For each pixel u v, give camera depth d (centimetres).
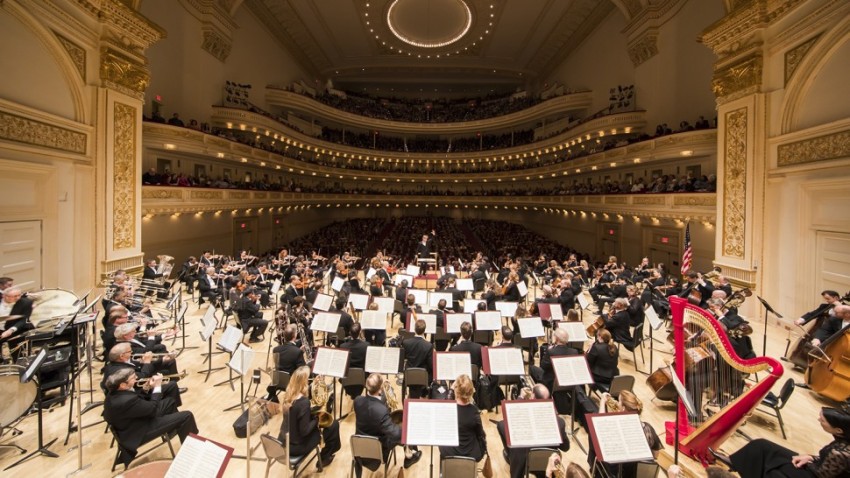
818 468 373
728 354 476
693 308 505
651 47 2103
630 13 2255
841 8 884
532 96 3862
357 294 956
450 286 1154
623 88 2320
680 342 520
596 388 650
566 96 2962
